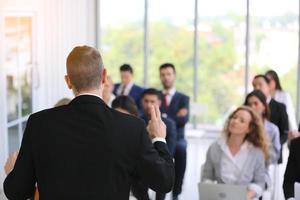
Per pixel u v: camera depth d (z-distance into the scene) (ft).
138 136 5.94
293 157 11.45
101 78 6.13
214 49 29.53
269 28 28.71
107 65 30.48
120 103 13.94
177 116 20.80
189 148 27.63
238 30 29.12
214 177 12.53
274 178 16.35
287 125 18.28
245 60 29.17
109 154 5.80
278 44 28.73
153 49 30.12
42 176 5.93
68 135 5.86
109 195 5.80
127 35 30.14
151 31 30.01
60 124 5.91
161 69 21.57
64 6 25.36
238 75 29.40
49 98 24.32
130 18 29.99
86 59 5.98
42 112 6.07
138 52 30.25
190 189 20.01
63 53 25.13
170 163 6.21
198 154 26.50
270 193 13.23
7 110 21.11
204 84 29.84
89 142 5.82
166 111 21.08
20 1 21.89
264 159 12.31
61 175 5.83
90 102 5.96
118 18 30.01
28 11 22.58
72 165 5.82
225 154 12.25
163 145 6.33
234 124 12.01
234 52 29.32
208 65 29.68
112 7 29.96
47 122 5.94
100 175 5.79
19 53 22.11
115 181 5.83
